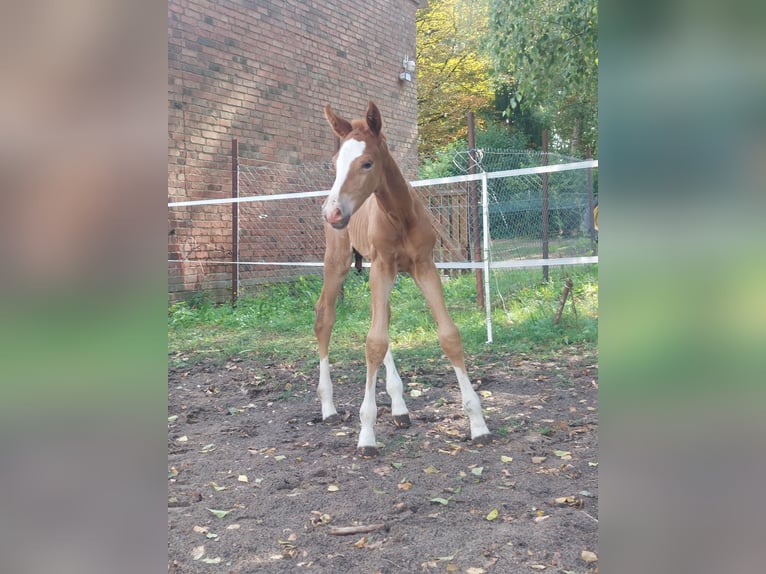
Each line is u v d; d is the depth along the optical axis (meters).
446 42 22.20
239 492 2.84
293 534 2.39
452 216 8.37
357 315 7.66
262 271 8.85
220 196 8.45
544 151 7.33
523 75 8.30
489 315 5.89
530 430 3.60
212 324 7.52
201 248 8.20
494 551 2.18
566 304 6.80
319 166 9.84
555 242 7.94
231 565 2.16
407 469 3.08
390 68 11.27
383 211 3.38
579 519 2.41
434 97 22.06
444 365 5.20
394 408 3.82
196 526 2.47
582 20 7.27
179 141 7.94
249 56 8.80
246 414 4.21
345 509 2.62
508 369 4.98
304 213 9.50
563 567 2.04
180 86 7.93
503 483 2.83
